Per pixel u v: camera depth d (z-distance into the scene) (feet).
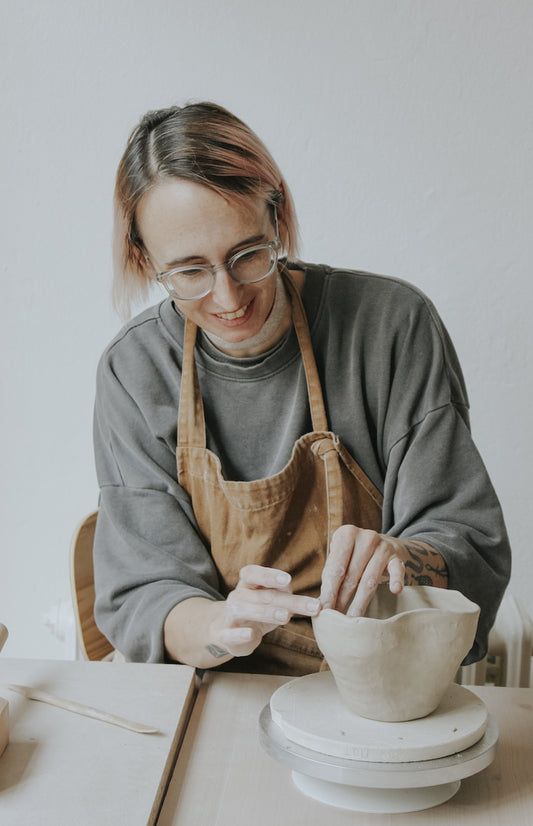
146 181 3.54
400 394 4.21
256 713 3.25
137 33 6.45
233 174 3.49
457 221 6.39
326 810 2.61
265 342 4.19
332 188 6.45
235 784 2.75
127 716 3.10
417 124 6.30
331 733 2.65
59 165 6.68
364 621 2.60
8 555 7.27
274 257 3.68
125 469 4.35
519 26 6.10
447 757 2.58
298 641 4.20
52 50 6.53
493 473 6.64
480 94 6.21
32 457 7.11
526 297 6.42
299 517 4.28
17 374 7.00
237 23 6.34
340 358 4.26
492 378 6.54
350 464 4.23
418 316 4.26
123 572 4.14
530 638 5.65
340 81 6.31
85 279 6.82
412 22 6.18
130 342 4.44
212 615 3.54
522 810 2.61
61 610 6.51
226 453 4.35
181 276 3.62
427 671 2.66
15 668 3.53
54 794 2.61
